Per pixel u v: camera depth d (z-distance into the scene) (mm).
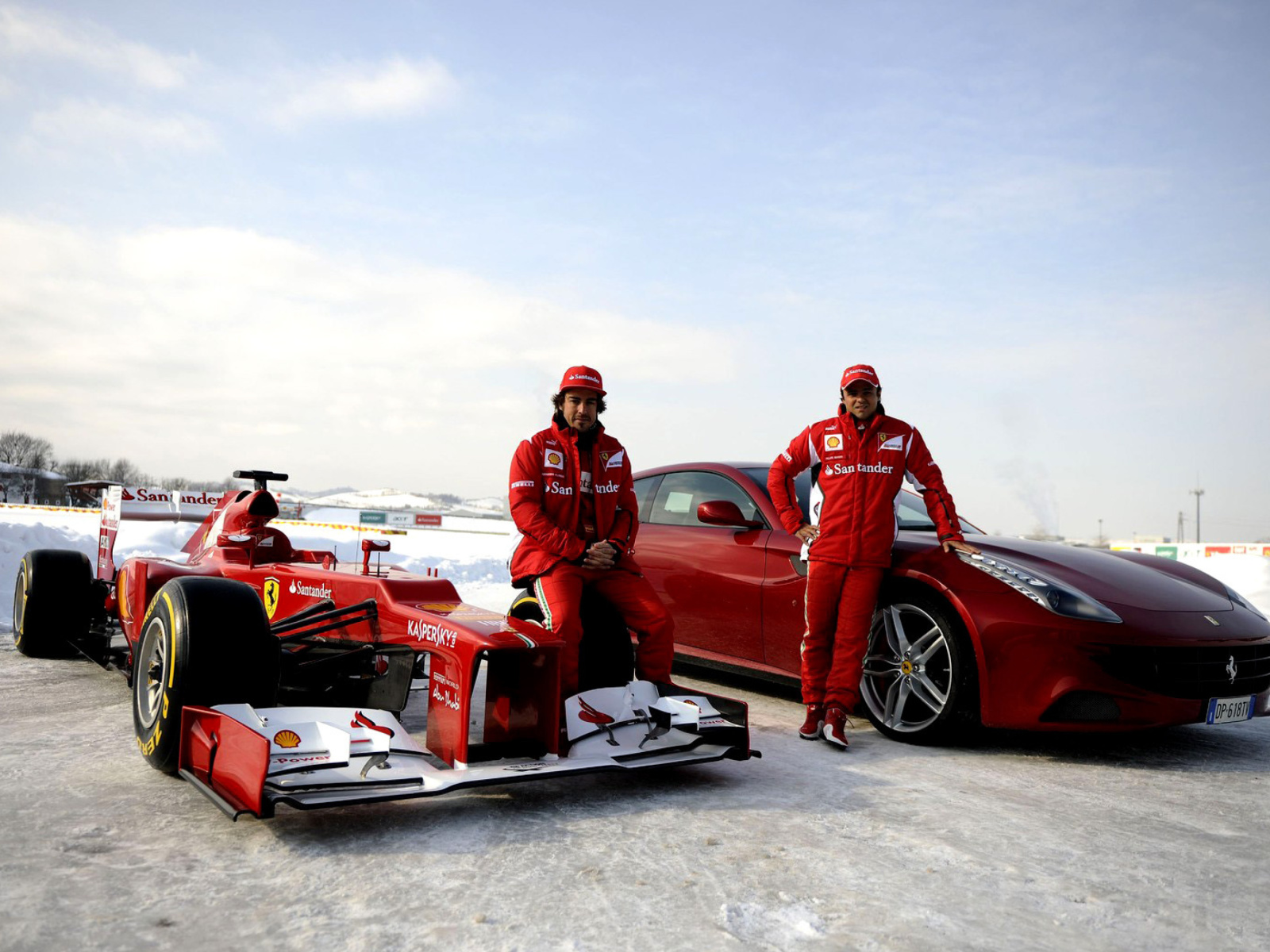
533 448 3588
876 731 4293
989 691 3770
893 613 4180
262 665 3004
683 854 2506
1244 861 2590
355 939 1928
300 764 2588
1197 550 14242
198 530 4973
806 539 4195
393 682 3381
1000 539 4574
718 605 4992
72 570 5363
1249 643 3771
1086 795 3252
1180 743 4164
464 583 11664
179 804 2789
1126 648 3580
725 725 3359
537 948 1911
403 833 2613
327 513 38281
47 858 2316
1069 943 2027
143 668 3186
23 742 3508
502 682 3092
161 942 1889
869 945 1983
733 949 1941
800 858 2512
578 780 3293
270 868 2307
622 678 3559
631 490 3783
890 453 4031
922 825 2838
